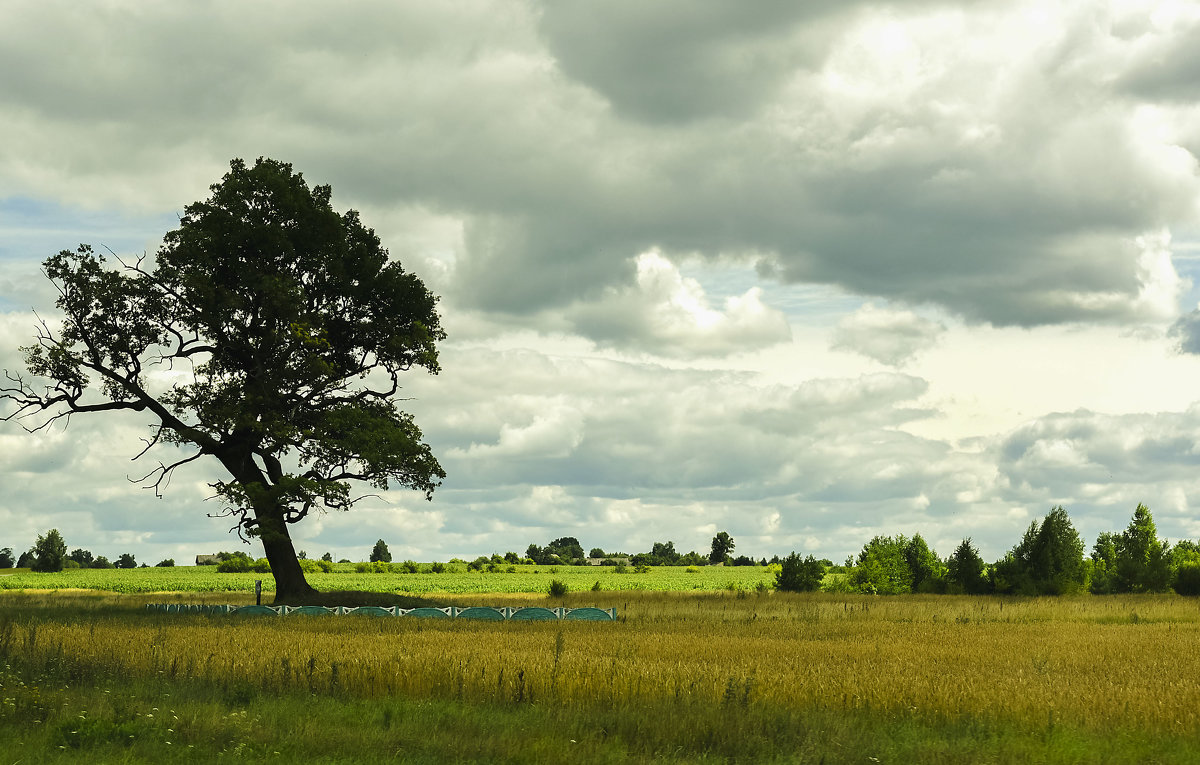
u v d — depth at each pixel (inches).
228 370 1886.1
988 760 549.0
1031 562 3026.6
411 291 1985.7
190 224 1822.1
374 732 579.2
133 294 1774.1
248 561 5964.6
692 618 1729.8
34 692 661.9
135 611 1768.0
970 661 1021.8
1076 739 603.5
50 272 1738.4
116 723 594.2
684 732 593.3
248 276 1787.6
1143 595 2817.4
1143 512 3836.1
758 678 805.2
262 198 1862.7
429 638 1173.1
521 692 717.9
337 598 1907.0
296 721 611.8
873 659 1021.2
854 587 3174.2
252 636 1164.5
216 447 1818.4
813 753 553.6
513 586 4202.8
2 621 1305.4
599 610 1707.7
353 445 1795.0
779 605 2148.1
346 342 1977.1
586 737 575.8
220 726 585.9
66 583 4411.9
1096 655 1104.2
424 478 1911.9
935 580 3164.4
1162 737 620.1
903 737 612.4
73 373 1761.8
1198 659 1067.9
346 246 1909.4
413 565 6496.1
